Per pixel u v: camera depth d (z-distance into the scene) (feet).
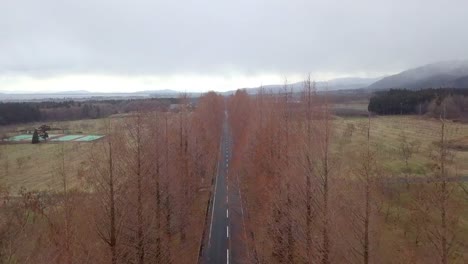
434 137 189.37
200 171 147.84
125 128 76.54
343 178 64.34
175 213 90.79
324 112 65.77
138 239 64.90
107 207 59.06
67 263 56.75
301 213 62.90
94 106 426.10
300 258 66.28
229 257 97.71
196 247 101.14
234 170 170.30
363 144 137.80
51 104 475.31
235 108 233.55
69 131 297.12
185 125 122.42
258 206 100.12
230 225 120.06
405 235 93.81
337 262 56.49
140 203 66.33
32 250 60.34
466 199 96.48
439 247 54.80
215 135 214.28
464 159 125.39
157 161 79.66
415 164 146.10
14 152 220.23
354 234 56.29
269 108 107.55
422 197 84.94
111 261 57.77
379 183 103.14
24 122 369.50
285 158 75.56
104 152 68.08
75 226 63.87
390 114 322.75
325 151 59.36
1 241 58.80
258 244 92.94
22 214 75.15
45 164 178.09
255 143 114.52
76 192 83.20
